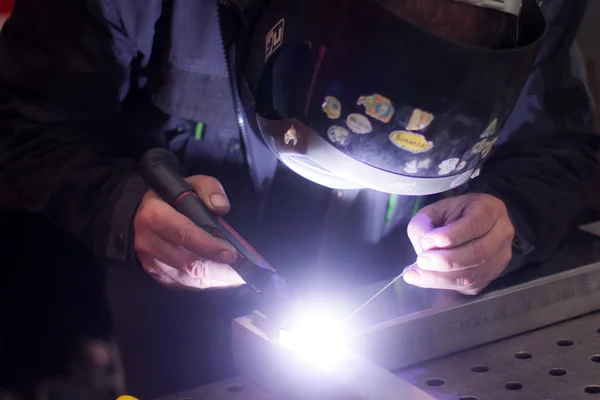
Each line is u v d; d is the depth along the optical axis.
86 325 2.06
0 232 2.06
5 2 1.53
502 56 0.61
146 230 0.99
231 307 1.31
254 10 0.86
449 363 0.98
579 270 1.10
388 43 0.60
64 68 1.12
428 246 1.00
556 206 1.23
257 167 1.16
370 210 1.24
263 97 0.74
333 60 0.63
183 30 1.12
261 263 0.91
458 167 0.68
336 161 0.68
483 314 1.01
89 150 1.16
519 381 0.92
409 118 0.63
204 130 1.19
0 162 1.18
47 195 1.12
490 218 1.03
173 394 0.92
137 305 1.33
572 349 1.00
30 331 2.07
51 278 2.11
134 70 1.20
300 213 1.24
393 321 0.96
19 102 1.16
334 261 1.25
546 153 1.33
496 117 0.65
